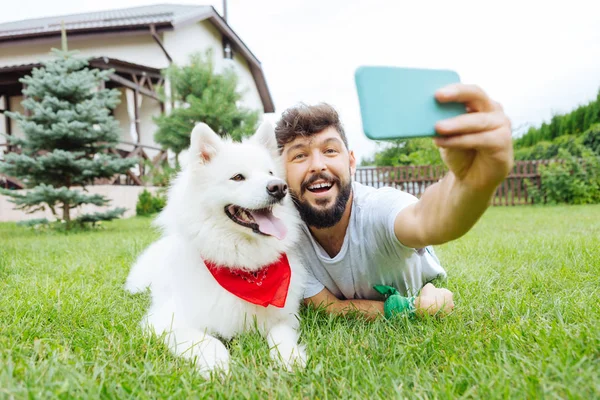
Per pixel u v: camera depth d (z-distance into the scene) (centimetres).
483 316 74
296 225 82
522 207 430
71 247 187
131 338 64
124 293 105
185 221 78
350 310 80
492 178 42
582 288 90
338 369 53
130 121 520
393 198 72
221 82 298
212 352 61
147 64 491
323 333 71
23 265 140
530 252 136
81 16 659
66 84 279
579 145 480
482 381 46
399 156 579
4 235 270
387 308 77
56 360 54
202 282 73
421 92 38
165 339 67
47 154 273
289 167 80
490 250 146
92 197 291
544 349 53
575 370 47
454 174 45
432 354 57
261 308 73
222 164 80
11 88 479
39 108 273
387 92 37
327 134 73
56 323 77
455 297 89
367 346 62
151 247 120
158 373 52
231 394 46
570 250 131
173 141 288
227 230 75
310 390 48
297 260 83
